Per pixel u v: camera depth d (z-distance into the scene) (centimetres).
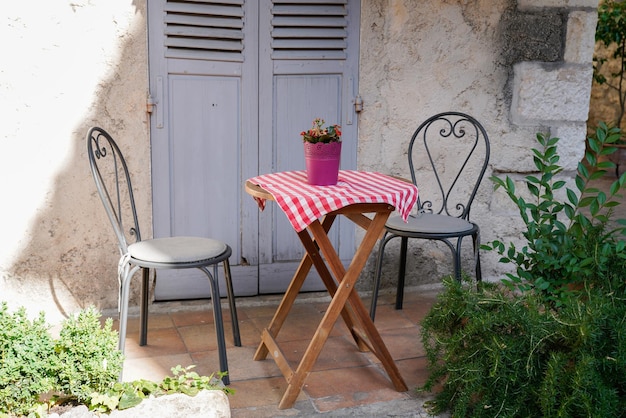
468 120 331
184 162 336
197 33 326
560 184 295
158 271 341
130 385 224
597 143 288
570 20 364
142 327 300
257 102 340
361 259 250
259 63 338
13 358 208
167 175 334
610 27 682
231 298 297
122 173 327
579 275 272
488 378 233
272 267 355
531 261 291
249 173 345
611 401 217
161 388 229
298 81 344
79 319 226
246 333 317
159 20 321
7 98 304
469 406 243
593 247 275
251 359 291
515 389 231
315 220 248
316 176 254
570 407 221
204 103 334
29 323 225
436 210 372
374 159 359
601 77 707
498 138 372
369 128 355
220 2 327
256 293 356
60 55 309
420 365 287
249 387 267
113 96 320
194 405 217
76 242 323
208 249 270
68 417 207
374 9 346
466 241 379
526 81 365
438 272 378
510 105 371
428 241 373
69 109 314
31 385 209
